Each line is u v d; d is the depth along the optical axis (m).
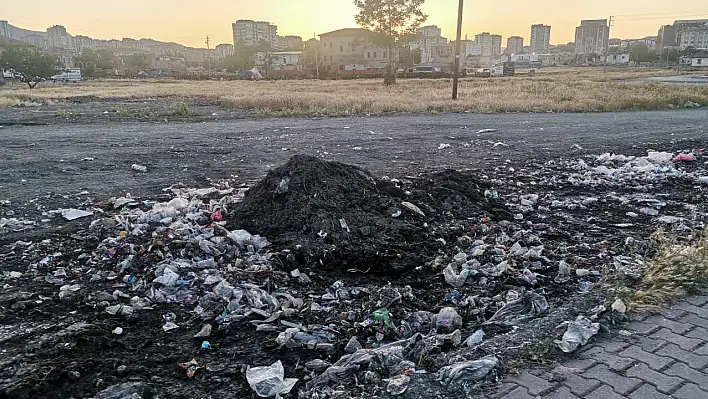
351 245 5.31
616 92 30.86
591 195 7.91
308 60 94.81
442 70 95.38
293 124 18.50
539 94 30.17
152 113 22.16
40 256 5.24
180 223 5.92
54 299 4.31
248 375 3.21
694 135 14.98
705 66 109.00
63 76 74.38
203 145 13.27
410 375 3.09
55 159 11.06
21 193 7.95
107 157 11.34
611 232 6.11
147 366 3.36
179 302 4.26
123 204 7.14
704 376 3.06
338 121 19.55
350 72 80.19
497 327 3.83
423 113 22.73
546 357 3.28
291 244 5.32
